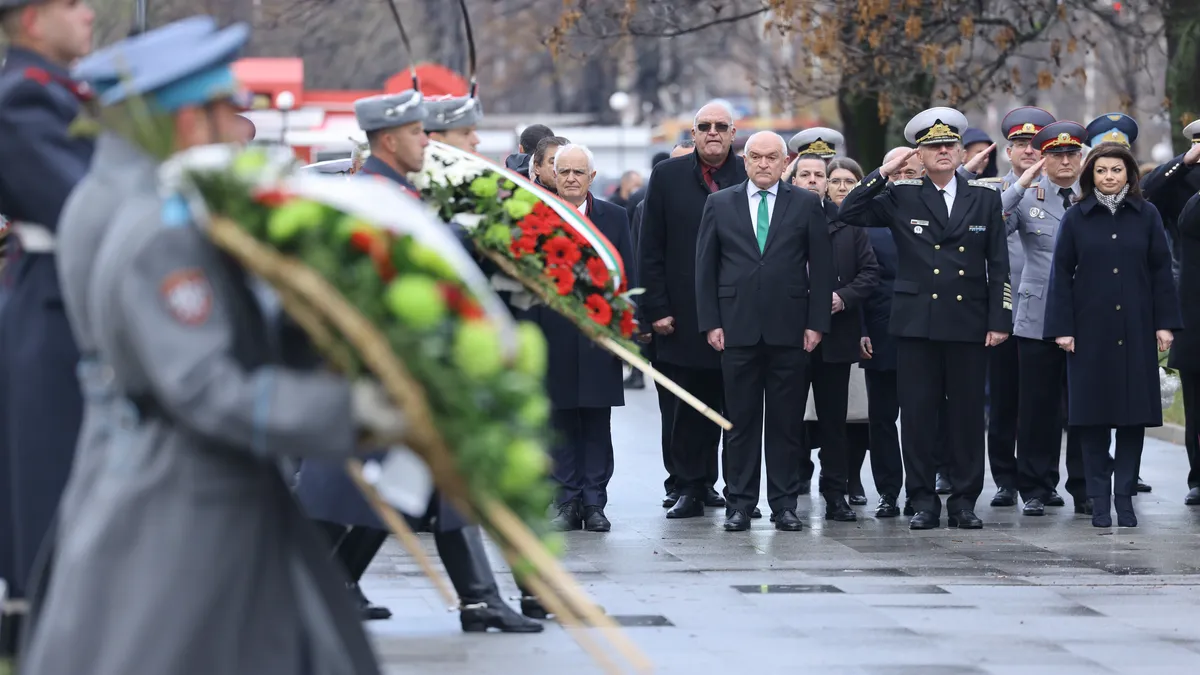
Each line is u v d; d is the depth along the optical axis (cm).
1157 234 1750
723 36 6594
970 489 1733
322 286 617
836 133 1923
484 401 620
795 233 1691
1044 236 1850
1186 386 1927
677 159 1820
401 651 1066
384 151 1147
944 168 1709
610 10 3294
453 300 623
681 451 1816
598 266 1188
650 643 1112
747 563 1490
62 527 669
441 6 6047
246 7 5031
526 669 1016
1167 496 1986
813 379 1794
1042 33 3278
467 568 1131
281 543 662
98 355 675
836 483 1794
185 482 639
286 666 655
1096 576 1432
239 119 697
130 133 668
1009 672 1041
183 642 631
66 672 634
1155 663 1077
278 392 615
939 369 1727
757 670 1033
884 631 1167
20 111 865
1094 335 1725
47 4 880
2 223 1011
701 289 1709
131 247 625
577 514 1706
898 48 3034
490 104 8525
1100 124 2130
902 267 1722
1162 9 3097
